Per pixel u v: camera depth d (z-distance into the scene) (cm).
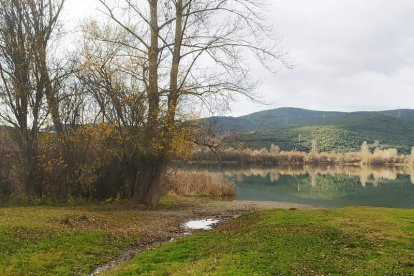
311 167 15788
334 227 2189
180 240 2138
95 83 3250
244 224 2564
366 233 2056
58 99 3456
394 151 17988
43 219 2350
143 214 3105
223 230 2416
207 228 2753
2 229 1980
